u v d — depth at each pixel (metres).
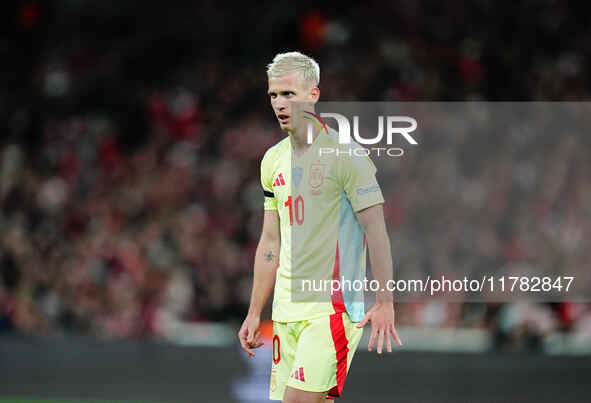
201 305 35.94
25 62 56.84
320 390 12.08
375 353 26.70
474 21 49.44
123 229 40.84
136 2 57.72
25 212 43.31
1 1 57.84
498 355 26.17
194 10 56.19
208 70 52.81
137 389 27.22
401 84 46.50
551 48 48.09
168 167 45.66
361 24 51.25
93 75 54.59
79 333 35.34
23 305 35.91
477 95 45.81
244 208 42.12
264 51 52.88
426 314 28.17
